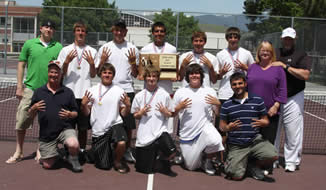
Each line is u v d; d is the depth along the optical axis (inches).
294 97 215.9
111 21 555.8
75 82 218.8
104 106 203.6
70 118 205.3
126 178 193.3
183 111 207.5
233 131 198.7
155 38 234.2
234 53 232.2
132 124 226.4
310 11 868.0
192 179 195.8
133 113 208.8
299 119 216.5
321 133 340.8
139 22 551.5
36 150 241.4
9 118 355.6
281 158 247.3
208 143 197.8
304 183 195.3
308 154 258.8
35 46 215.2
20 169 201.0
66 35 557.0
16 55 786.8
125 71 226.2
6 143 255.9
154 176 198.4
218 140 196.5
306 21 575.2
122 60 225.0
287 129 218.7
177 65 228.2
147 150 201.6
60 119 201.3
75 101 207.5
